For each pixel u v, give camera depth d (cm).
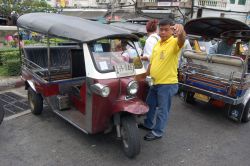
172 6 2002
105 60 394
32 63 511
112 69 387
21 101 598
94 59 385
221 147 446
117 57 411
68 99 475
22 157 386
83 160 385
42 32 455
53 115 530
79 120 437
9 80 695
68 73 540
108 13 2145
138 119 451
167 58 399
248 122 561
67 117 446
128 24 934
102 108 380
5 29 1051
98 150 412
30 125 484
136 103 378
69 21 450
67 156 393
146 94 437
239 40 667
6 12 1548
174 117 564
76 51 501
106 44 407
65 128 477
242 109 529
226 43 655
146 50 507
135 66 427
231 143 462
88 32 392
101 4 2855
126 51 428
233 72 511
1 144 417
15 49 830
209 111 611
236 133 504
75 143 429
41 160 380
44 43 570
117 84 379
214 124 539
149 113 445
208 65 555
